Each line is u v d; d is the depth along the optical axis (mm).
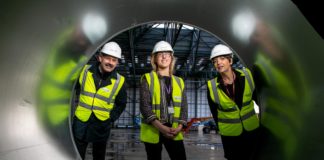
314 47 1358
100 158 2666
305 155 1425
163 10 1785
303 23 1376
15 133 1344
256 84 2145
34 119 1453
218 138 14539
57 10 1390
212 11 1775
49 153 1547
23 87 1366
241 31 1835
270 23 1595
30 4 1259
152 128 2227
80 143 2469
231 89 2393
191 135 17328
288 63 1596
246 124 2324
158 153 2242
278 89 1772
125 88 2820
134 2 1664
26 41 1323
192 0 1698
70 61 1668
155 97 2252
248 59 2064
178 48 16328
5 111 1288
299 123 1503
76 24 1548
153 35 15383
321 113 1309
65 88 1742
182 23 1916
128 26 1833
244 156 2365
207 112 26562
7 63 1263
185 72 21938
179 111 2291
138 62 19641
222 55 2424
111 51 2506
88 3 1505
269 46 1729
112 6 1626
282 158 1662
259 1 1526
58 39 1479
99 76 2592
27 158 1390
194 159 6551
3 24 1203
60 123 1710
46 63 1463
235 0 1611
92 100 2514
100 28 1716
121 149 8047
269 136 1910
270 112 1923
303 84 1472
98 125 2564
